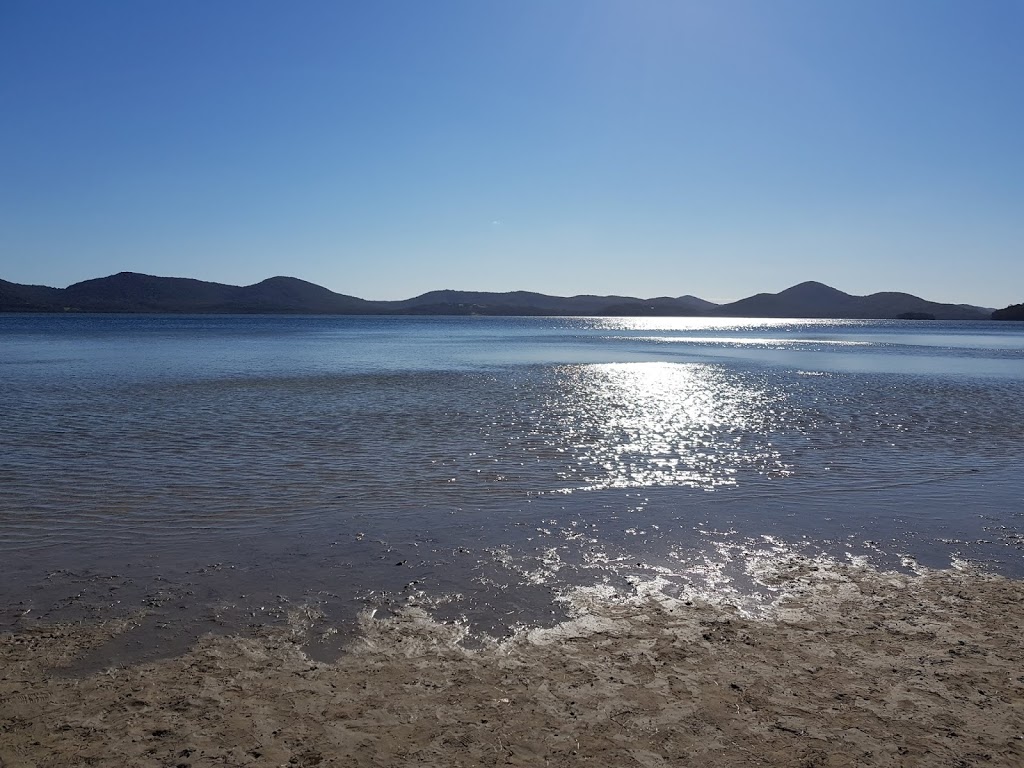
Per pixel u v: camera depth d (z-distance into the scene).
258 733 5.43
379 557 9.46
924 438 18.34
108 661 6.62
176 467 14.39
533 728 5.52
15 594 8.16
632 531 10.63
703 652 6.86
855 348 68.88
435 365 41.84
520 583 8.62
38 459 15.02
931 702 5.95
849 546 10.08
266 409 22.56
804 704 5.91
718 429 19.62
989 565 9.36
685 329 154.25
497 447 16.77
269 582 8.59
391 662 6.63
